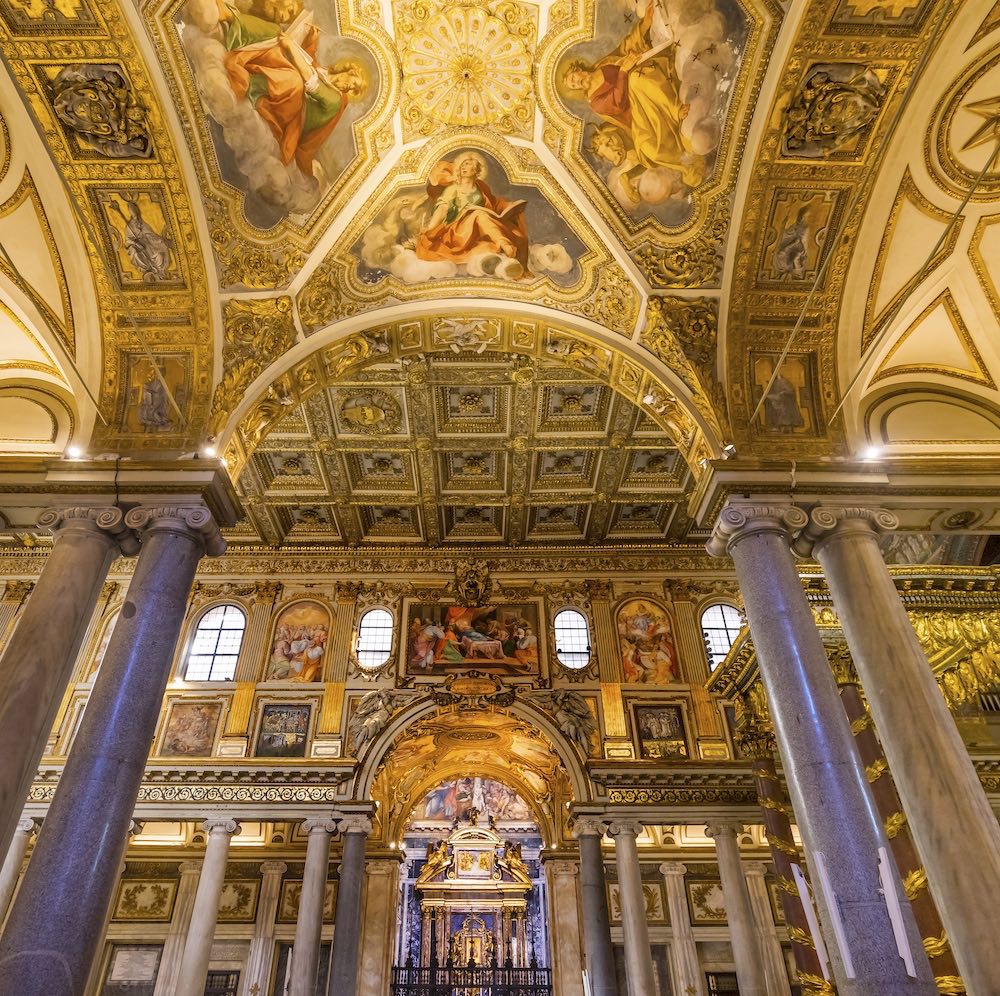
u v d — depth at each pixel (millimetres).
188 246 10680
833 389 11352
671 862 22156
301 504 20984
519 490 20688
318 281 11703
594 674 20797
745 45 9523
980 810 7664
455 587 22078
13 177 9836
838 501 10242
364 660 21016
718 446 10773
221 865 17625
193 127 9859
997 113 9773
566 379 17344
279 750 19531
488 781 30906
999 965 6902
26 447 10836
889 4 8891
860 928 7109
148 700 8422
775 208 10727
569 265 12016
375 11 9703
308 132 10414
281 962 20438
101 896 7320
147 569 9242
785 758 8320
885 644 8859
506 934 27516
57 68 9047
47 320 10789
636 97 10297
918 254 11016
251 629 21266
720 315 11375
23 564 21188
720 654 21438
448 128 10969
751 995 16078
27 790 7910
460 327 12914
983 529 11258
